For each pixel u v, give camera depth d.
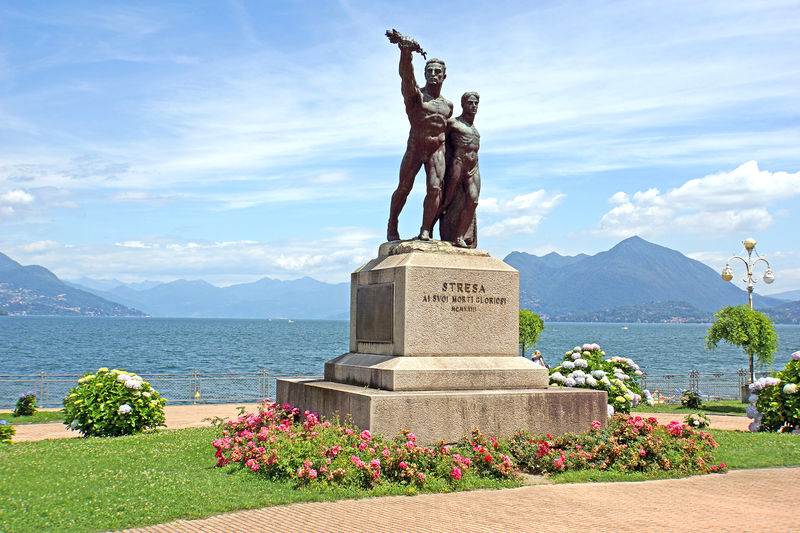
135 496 7.31
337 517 6.60
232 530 6.19
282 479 7.97
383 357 10.42
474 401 9.48
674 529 6.27
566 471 8.77
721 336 23.45
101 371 14.00
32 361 51.16
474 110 11.52
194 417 18.03
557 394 10.01
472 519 6.54
